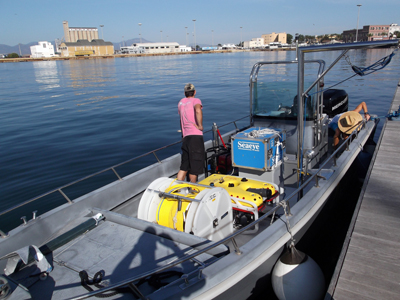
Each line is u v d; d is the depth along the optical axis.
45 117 13.41
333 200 3.82
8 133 10.66
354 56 38.62
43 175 6.73
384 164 4.97
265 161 3.40
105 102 16.83
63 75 38.59
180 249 2.42
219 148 4.53
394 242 2.98
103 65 59.31
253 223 2.39
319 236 3.49
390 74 22.67
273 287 2.60
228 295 2.21
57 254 2.47
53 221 2.86
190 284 2.01
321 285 2.60
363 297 2.35
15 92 23.36
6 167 7.29
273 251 2.48
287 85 3.97
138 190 3.81
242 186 3.33
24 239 2.62
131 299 2.04
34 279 2.21
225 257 2.26
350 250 2.90
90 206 3.21
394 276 2.55
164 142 8.84
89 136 9.84
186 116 3.60
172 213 2.79
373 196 3.93
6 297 1.86
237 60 54.59
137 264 2.29
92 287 2.12
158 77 30.42
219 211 2.84
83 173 6.78
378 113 10.92
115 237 2.64
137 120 12.00
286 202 2.71
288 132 4.11
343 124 5.13
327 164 4.39
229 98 15.95
